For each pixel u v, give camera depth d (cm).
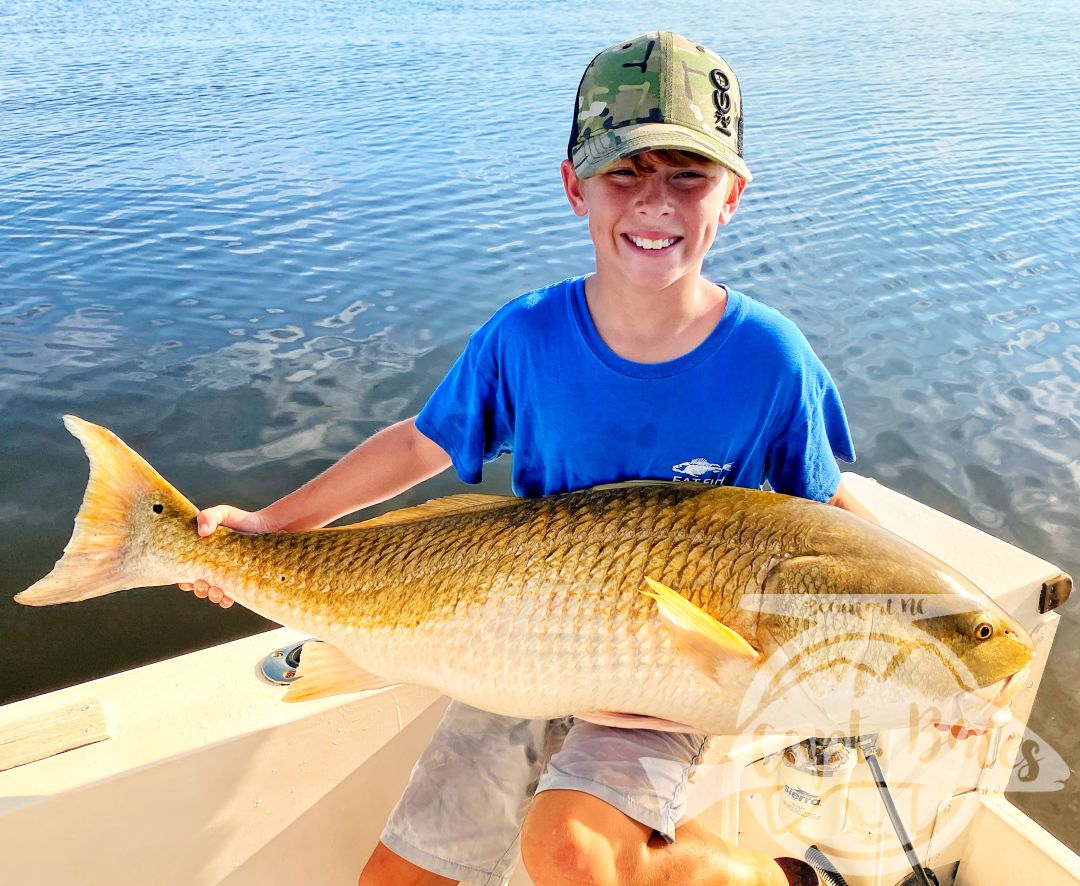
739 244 342
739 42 922
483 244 333
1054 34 1012
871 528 80
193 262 311
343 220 359
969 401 233
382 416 218
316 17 1128
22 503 185
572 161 83
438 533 88
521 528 85
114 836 84
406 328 265
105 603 164
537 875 77
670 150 77
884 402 233
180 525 95
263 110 574
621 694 80
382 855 88
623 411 86
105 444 94
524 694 83
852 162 465
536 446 93
